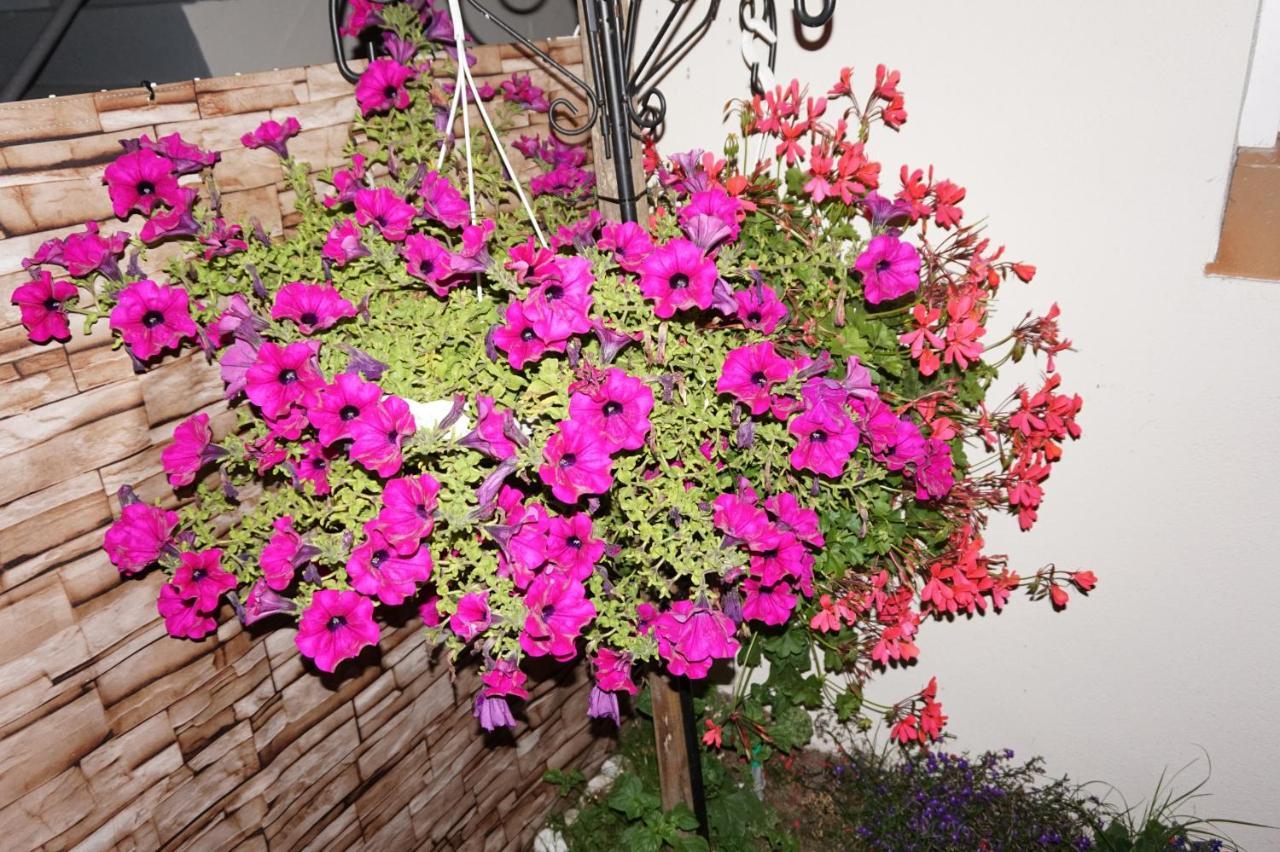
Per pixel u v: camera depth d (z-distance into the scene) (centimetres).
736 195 165
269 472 159
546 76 206
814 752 258
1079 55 164
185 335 141
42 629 133
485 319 137
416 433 120
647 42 205
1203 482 183
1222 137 158
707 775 240
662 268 130
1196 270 169
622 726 265
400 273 141
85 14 159
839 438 135
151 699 149
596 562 132
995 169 179
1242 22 149
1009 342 191
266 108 153
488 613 128
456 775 216
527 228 182
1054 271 181
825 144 165
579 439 120
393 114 169
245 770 167
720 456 144
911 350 161
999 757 230
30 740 133
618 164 148
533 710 235
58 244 126
